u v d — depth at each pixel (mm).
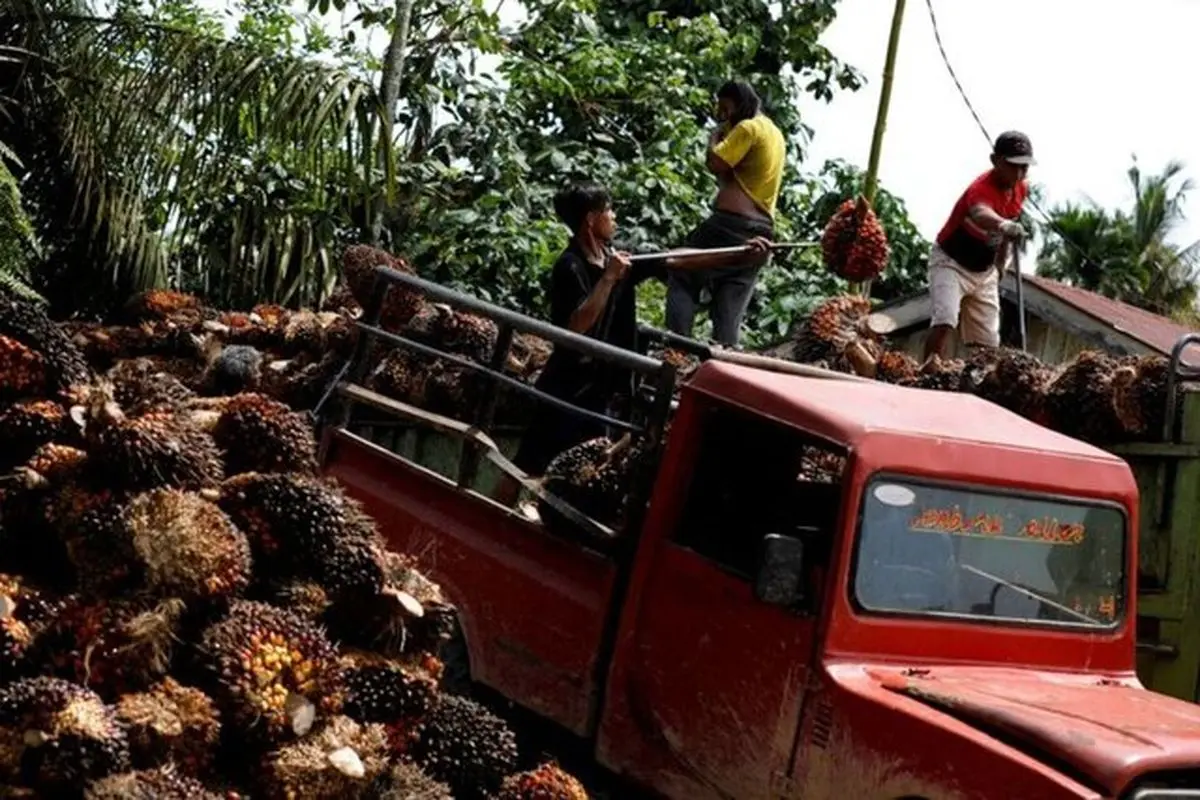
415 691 4590
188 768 4039
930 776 4906
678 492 5996
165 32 11273
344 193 11367
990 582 5711
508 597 6527
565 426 7184
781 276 14547
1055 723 4816
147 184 11281
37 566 4496
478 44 13484
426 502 7012
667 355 8164
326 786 4168
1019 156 9359
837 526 5453
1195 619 6598
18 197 9227
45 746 3812
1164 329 13367
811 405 5715
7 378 4914
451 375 7883
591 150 14164
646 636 5977
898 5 11539
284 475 4750
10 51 11484
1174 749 4664
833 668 5352
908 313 12438
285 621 4289
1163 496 6805
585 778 6496
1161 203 41000
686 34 15727
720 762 5652
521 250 12672
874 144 11562
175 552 4223
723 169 9188
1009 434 5945
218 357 8781
